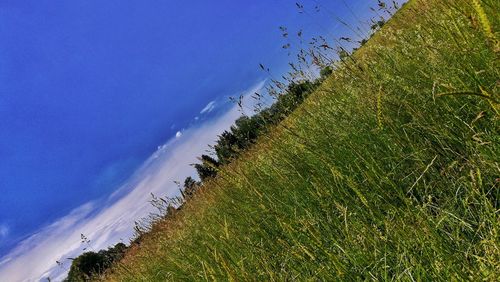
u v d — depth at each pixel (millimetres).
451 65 2480
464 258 1545
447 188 2094
